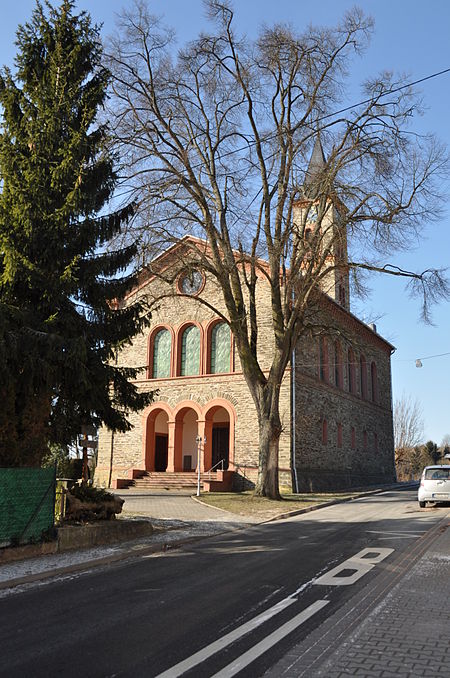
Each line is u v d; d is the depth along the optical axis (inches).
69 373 498.0
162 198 868.6
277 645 230.8
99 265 543.8
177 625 261.7
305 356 1293.1
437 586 329.7
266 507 836.6
